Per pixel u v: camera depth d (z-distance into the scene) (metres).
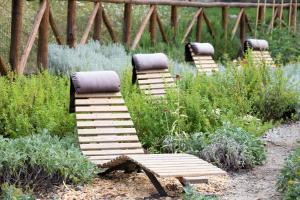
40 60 13.21
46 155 7.79
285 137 10.77
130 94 10.91
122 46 16.36
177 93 10.50
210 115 10.21
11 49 12.42
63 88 10.59
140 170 8.48
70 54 14.03
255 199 7.48
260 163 9.00
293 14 23.12
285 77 13.09
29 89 10.18
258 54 16.86
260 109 11.99
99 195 7.60
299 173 7.00
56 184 7.85
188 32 19.17
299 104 12.28
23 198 7.04
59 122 9.63
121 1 16.88
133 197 7.56
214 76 12.29
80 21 18.56
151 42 18.17
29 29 16.39
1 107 9.90
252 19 22.89
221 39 20.09
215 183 8.11
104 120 9.02
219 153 8.80
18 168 7.72
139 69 11.28
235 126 9.57
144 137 9.79
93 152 8.67
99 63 13.70
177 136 9.30
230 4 20.67
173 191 7.81
